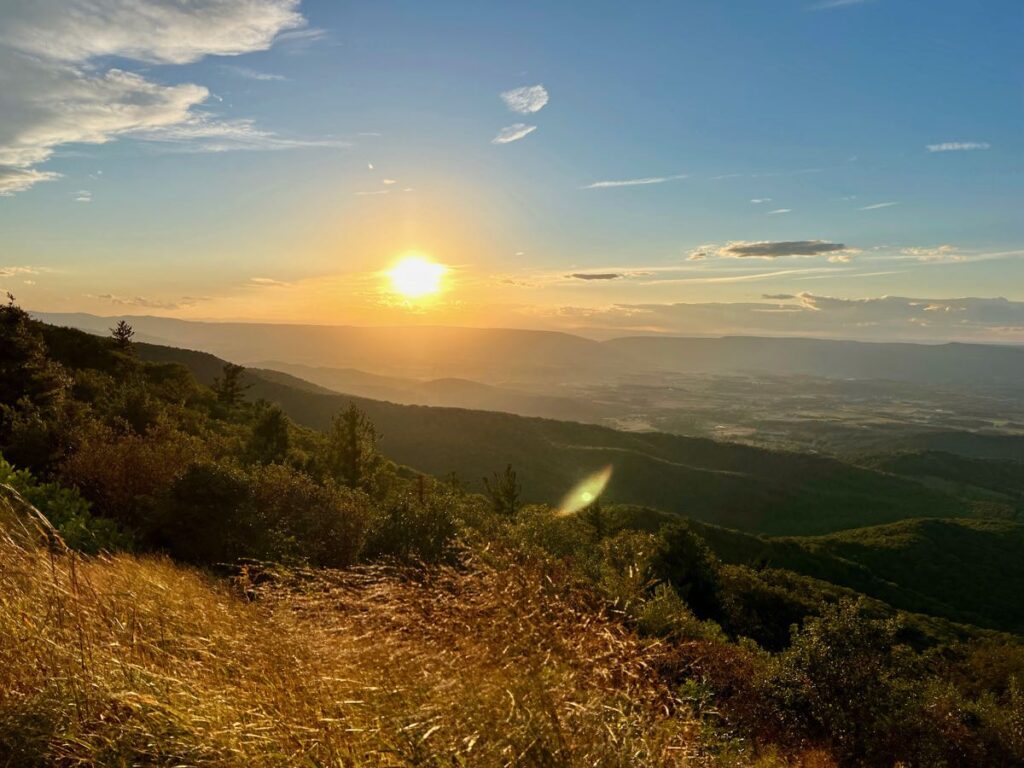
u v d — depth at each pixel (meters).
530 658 1.98
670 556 19.17
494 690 1.89
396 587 2.34
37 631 2.32
